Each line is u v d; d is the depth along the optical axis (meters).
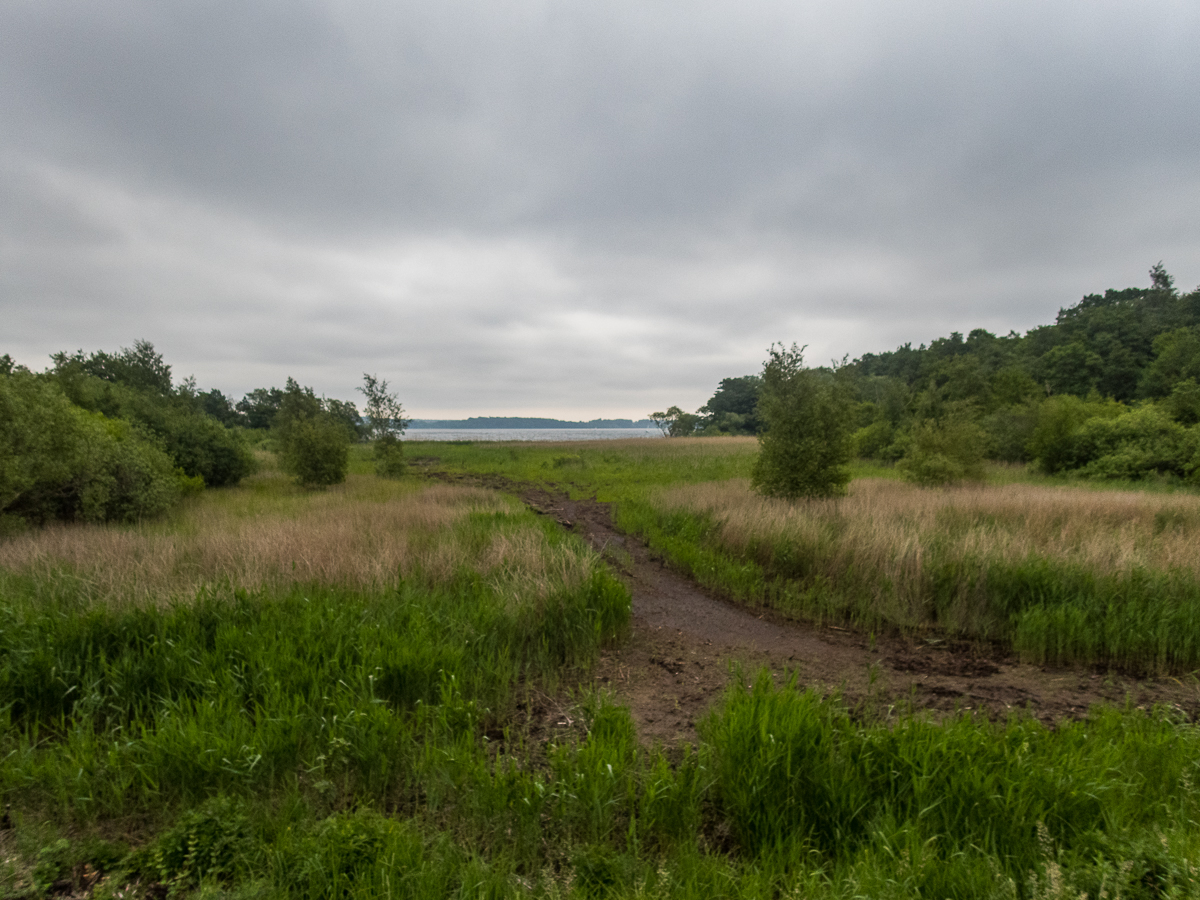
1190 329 48.88
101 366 36.41
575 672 5.69
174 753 3.47
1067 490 16.53
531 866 2.92
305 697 4.33
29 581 6.70
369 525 10.59
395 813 3.16
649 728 4.46
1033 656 6.30
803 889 2.64
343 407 27.25
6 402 9.63
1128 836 2.83
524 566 7.67
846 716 3.87
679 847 2.98
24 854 2.79
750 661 6.05
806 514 11.52
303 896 2.57
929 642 6.82
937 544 8.76
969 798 3.16
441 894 2.56
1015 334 84.69
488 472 28.77
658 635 6.93
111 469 12.41
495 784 3.29
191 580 6.56
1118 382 47.84
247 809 3.13
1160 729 4.06
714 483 19.34
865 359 109.00
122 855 2.82
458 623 5.83
